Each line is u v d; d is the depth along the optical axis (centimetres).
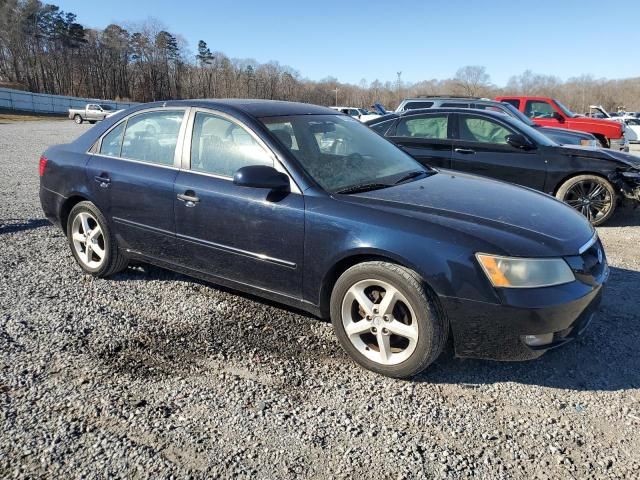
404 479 220
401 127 771
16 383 285
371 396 281
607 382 295
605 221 670
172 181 373
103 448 236
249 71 10531
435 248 273
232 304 395
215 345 333
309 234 309
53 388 282
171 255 387
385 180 353
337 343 339
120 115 434
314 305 321
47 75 8831
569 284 275
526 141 680
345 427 254
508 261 266
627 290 428
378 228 288
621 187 645
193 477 219
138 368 305
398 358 293
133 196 396
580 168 659
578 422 259
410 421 260
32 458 228
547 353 326
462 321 273
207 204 352
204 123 374
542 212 319
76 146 455
